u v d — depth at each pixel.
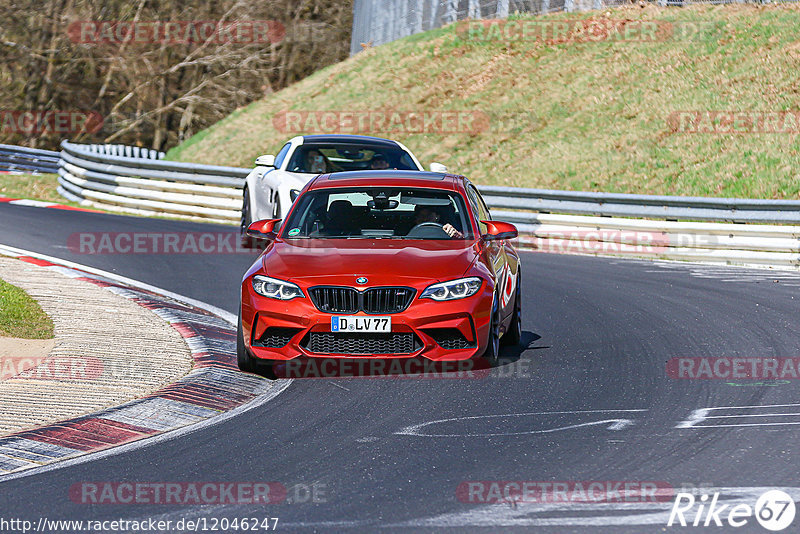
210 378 29.08
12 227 63.19
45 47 166.88
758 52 102.94
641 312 41.91
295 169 52.34
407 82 121.94
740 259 60.41
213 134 126.25
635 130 96.06
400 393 27.89
